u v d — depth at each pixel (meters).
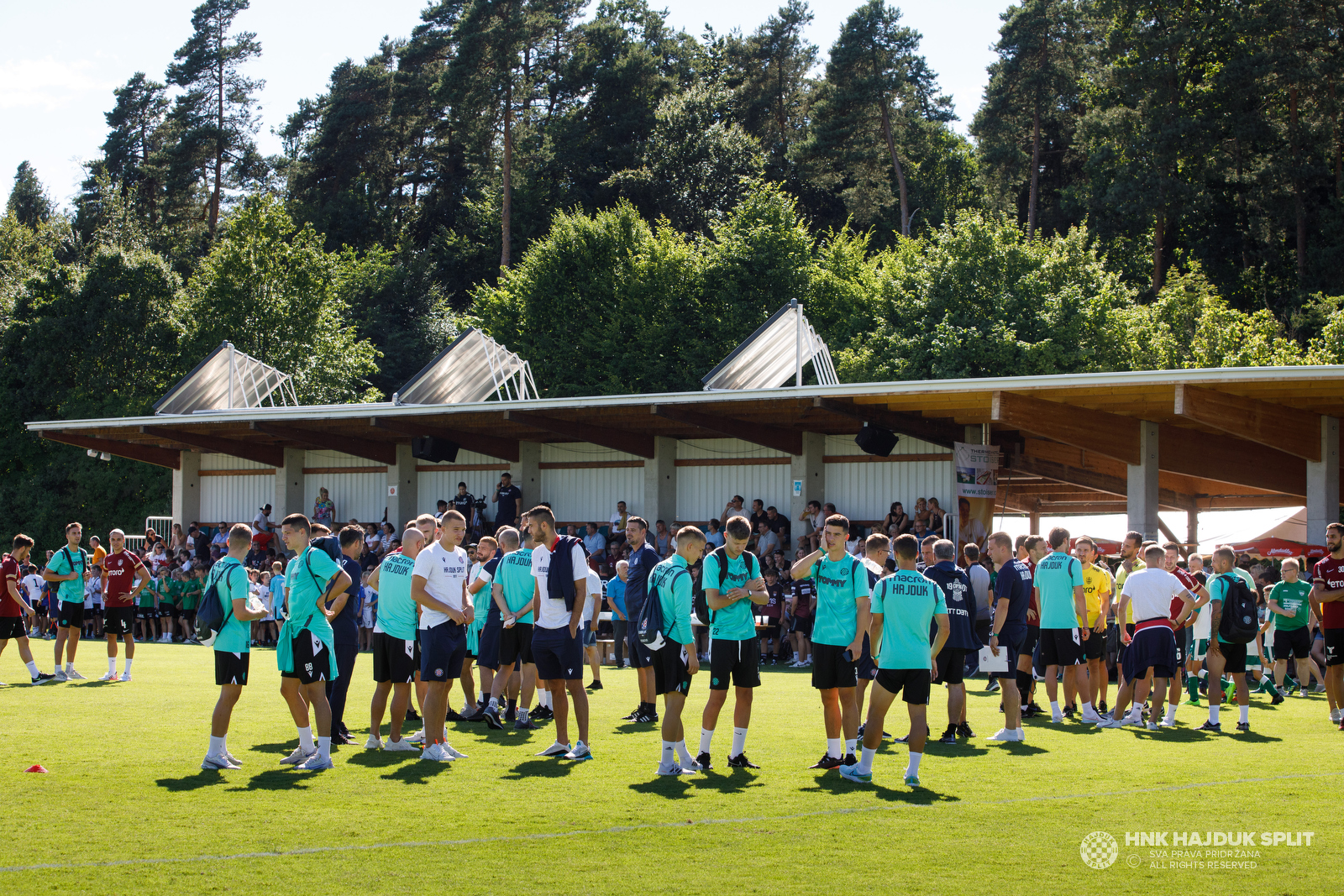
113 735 9.54
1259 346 36.81
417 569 8.34
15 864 5.48
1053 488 30.44
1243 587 10.09
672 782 7.56
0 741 9.21
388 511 26.05
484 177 58.34
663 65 63.41
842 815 6.57
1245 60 41.28
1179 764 8.26
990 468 19.41
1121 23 44.91
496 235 54.75
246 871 5.38
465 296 58.72
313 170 62.69
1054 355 34.47
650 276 42.59
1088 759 8.50
